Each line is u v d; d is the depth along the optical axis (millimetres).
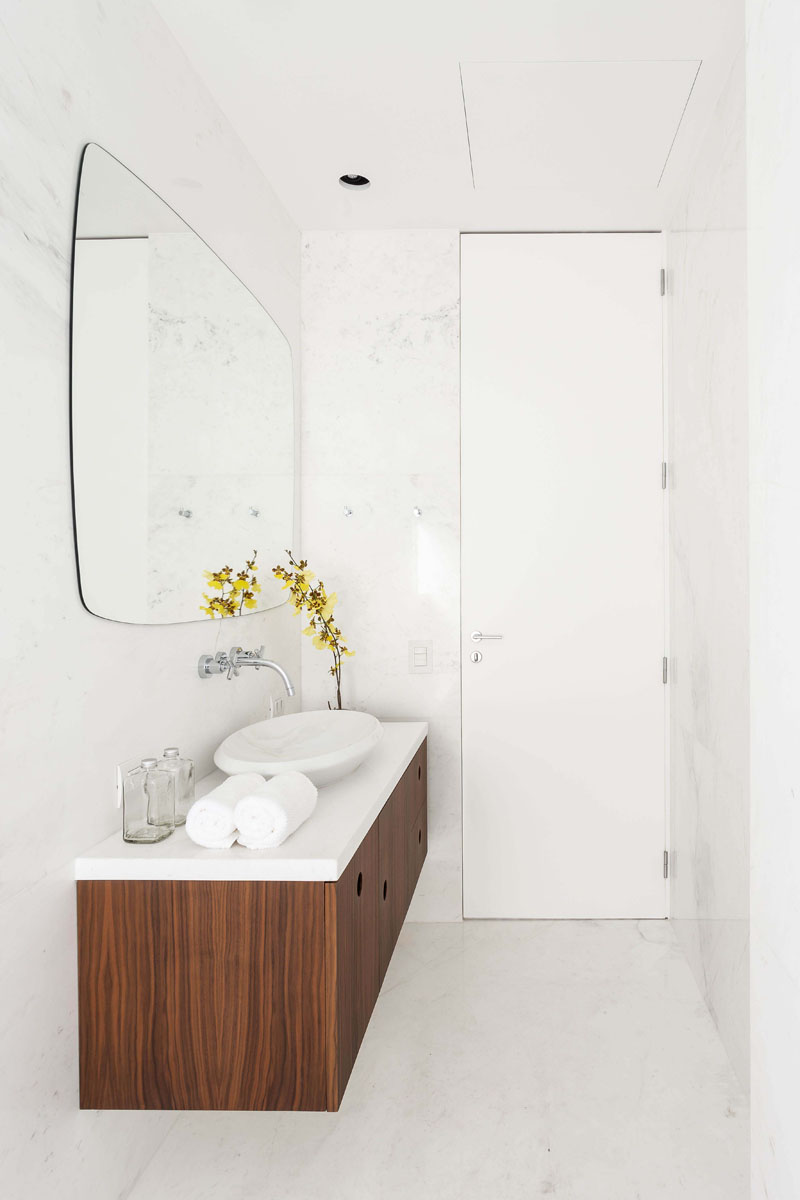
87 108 1437
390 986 2441
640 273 2846
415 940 2744
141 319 1643
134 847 1483
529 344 2859
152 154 1701
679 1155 1747
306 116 2133
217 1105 1430
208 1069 1430
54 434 1339
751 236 1021
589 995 2377
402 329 2861
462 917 2898
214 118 2051
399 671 2887
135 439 1617
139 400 1636
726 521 2057
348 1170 1711
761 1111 1025
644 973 2498
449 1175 1696
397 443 2871
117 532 1546
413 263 2857
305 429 2883
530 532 2865
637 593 2846
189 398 1890
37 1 1274
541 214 2725
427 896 2896
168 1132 1829
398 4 1698
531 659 2871
